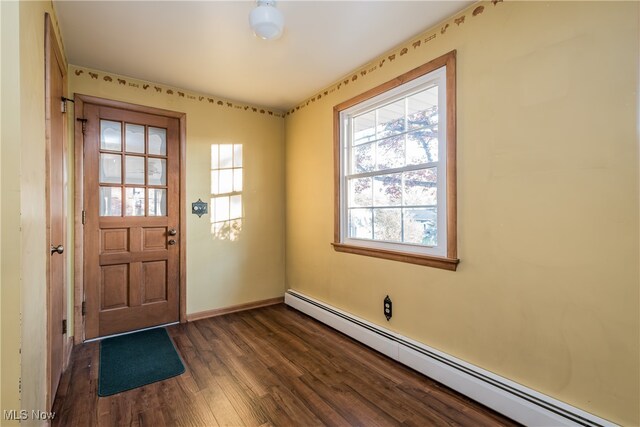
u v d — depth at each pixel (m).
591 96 1.43
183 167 3.18
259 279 3.71
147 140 3.00
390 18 2.01
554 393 1.56
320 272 3.28
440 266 2.08
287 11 1.93
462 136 1.95
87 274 2.70
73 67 2.63
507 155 1.73
